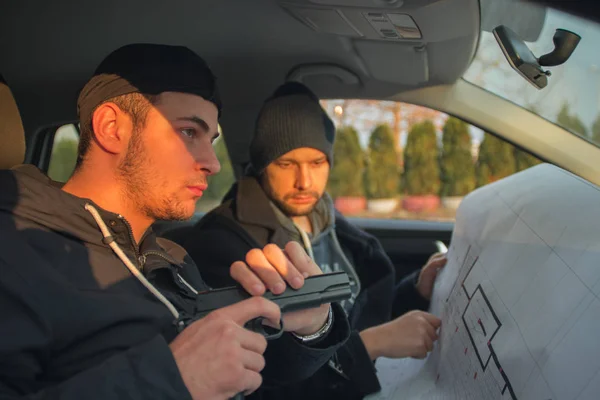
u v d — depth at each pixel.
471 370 1.48
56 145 2.29
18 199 1.23
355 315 2.12
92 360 1.15
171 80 1.37
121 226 1.33
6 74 2.00
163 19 1.80
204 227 2.10
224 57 2.05
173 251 1.60
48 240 1.22
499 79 1.96
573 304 1.15
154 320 1.23
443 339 1.78
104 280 1.25
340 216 2.34
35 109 2.13
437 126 8.73
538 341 1.20
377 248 2.31
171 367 1.08
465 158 8.56
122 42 1.90
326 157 2.06
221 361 1.11
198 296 1.34
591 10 1.30
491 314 1.46
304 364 1.51
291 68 2.14
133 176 1.37
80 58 1.95
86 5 1.71
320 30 1.84
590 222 1.28
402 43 1.83
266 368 1.59
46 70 1.99
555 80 1.73
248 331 1.16
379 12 1.59
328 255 2.23
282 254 1.38
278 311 1.25
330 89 2.23
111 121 1.37
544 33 1.48
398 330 1.87
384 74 2.08
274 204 2.07
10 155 1.43
